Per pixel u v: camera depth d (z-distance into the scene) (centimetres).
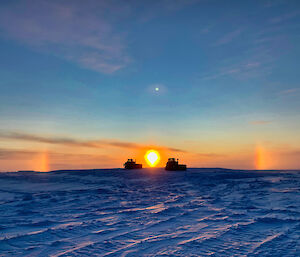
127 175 4016
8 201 1647
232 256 571
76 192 2102
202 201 1473
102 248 639
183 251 609
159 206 1326
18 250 633
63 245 669
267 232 770
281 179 2752
